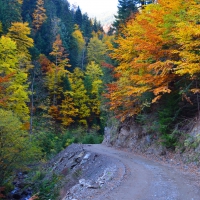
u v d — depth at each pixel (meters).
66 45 61.66
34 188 17.16
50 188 16.05
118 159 14.92
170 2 13.73
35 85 37.91
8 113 16.70
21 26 37.78
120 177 9.93
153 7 17.02
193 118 13.86
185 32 11.38
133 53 17.86
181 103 14.77
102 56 65.56
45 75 44.44
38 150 18.42
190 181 8.90
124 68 19.14
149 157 15.31
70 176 17.05
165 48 14.70
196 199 6.98
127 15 27.94
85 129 44.38
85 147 22.69
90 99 47.69
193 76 12.24
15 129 16.23
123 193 7.80
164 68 12.84
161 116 15.23
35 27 60.56
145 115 17.88
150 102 17.02
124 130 21.86
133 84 18.03
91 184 10.05
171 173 10.38
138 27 17.28
